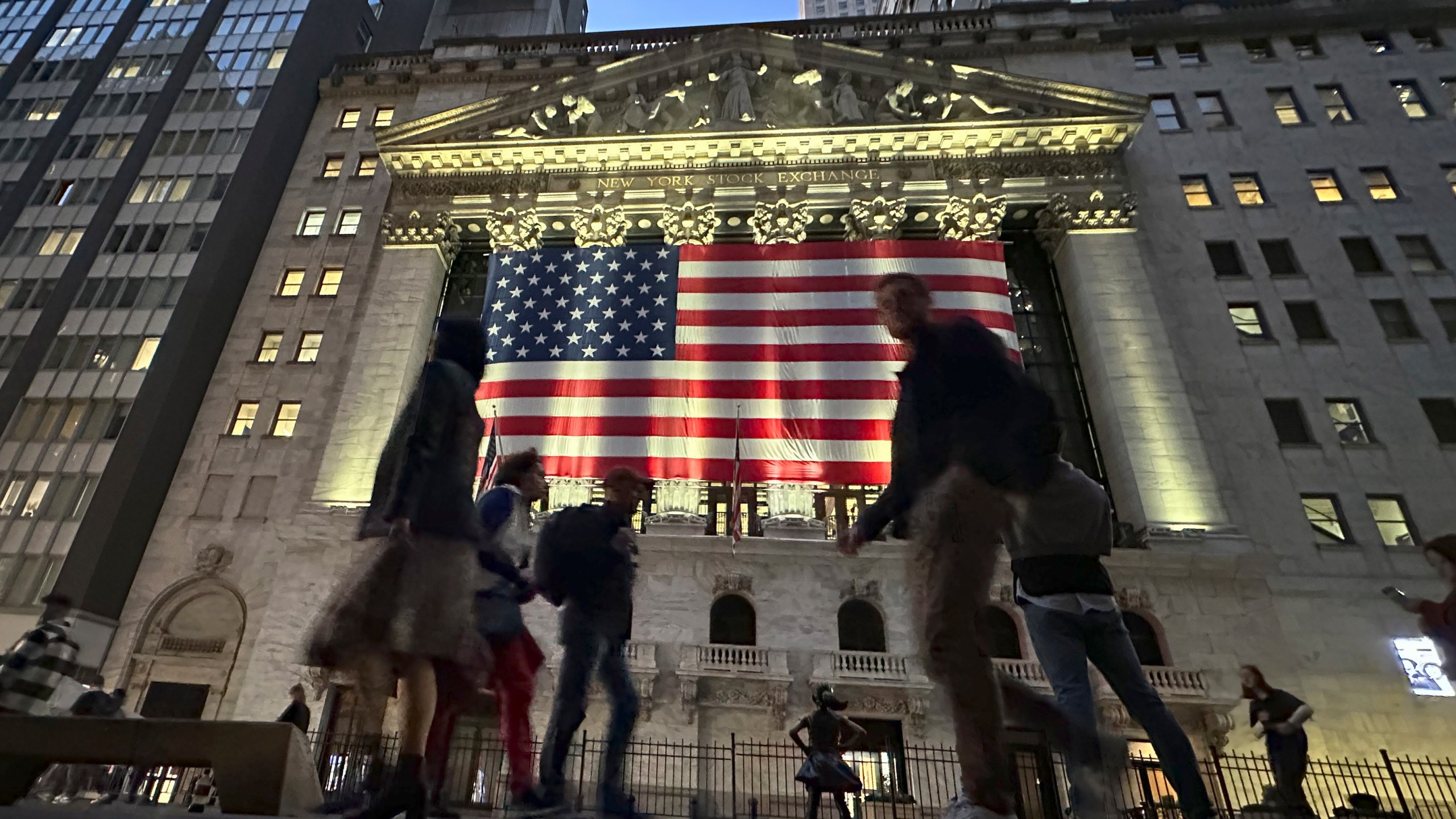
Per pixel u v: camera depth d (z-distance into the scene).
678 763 18.97
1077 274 27.45
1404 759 19.33
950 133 29.25
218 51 38.88
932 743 19.03
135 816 2.56
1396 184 28.62
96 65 39.62
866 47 34.31
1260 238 28.06
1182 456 23.72
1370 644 21.03
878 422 23.73
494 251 29.80
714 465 23.56
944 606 2.77
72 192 35.50
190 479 27.09
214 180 34.31
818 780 9.96
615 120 31.81
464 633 3.62
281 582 22.94
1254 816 10.70
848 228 29.42
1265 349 25.91
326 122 36.59
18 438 28.78
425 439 3.36
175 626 24.52
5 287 33.00
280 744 3.00
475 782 11.03
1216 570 21.56
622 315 26.52
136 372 29.86
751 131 29.52
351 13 41.91
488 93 35.78
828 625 21.27
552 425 24.53
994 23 34.75
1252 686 11.41
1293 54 32.31
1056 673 3.47
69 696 11.54
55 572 25.77
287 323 30.31
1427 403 24.66
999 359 3.12
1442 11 31.75
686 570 22.23
